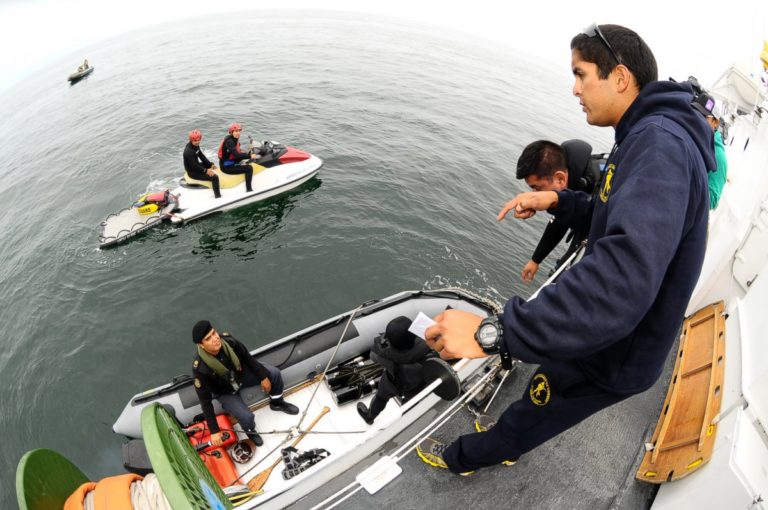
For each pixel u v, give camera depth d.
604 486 2.04
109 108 16.94
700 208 0.95
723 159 2.05
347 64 23.77
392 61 26.39
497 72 31.16
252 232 9.24
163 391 4.55
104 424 5.82
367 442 2.29
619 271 0.80
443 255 9.01
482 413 2.46
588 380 1.37
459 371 2.69
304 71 21.39
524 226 10.50
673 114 0.97
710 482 1.58
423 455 2.24
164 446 0.86
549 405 1.52
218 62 22.95
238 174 9.99
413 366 3.15
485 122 18.03
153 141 13.56
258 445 4.14
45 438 5.67
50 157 13.45
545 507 1.99
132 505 1.00
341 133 14.47
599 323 0.81
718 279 2.55
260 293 7.76
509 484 2.09
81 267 8.37
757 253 2.24
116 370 6.49
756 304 2.02
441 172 12.57
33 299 7.71
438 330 1.17
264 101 16.84
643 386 1.26
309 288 7.88
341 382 4.58
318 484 2.20
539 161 2.30
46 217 10.16
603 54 1.04
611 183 1.09
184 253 8.66
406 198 10.85
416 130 15.61
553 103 25.34
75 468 1.15
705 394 2.04
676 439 1.99
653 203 0.84
